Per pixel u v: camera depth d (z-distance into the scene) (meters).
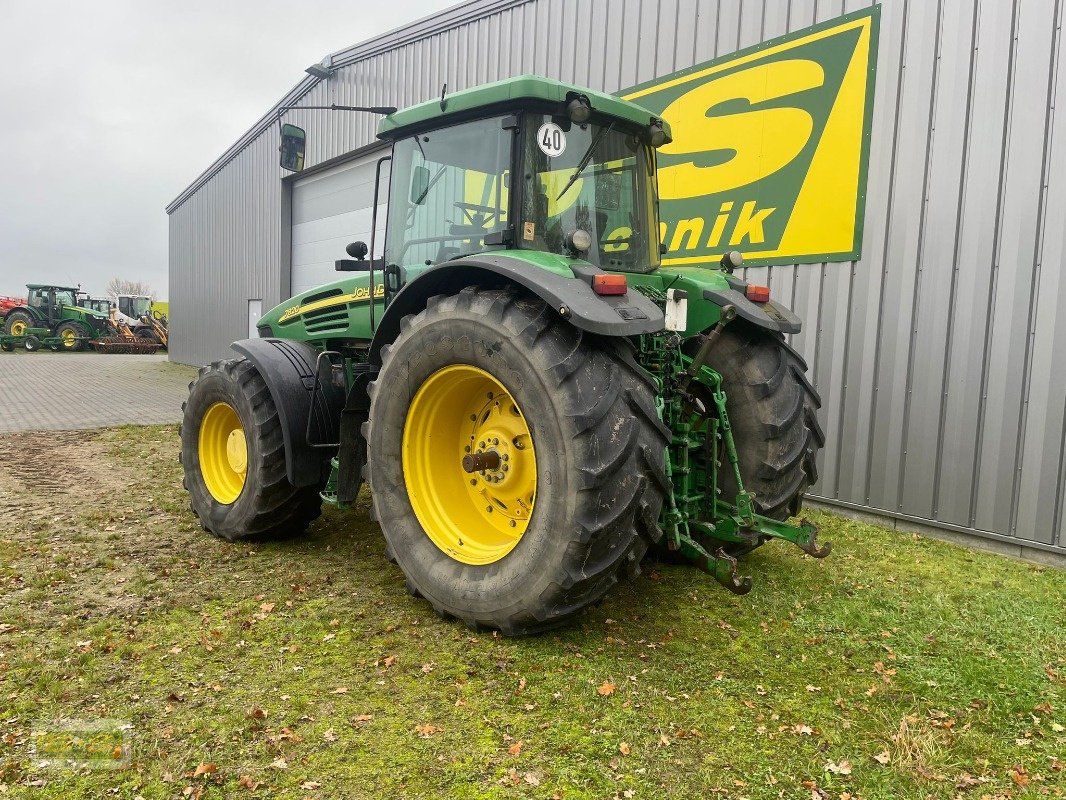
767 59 5.35
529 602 2.72
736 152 5.60
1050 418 4.12
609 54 6.51
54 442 7.54
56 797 1.94
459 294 2.96
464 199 3.40
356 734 2.24
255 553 3.98
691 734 2.27
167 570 3.64
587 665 2.70
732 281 3.67
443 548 3.11
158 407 10.63
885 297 4.82
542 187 3.19
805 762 2.16
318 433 3.93
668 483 2.77
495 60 7.77
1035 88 4.11
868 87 4.82
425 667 2.65
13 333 26.55
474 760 2.12
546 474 2.65
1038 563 4.16
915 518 4.73
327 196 11.55
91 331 27.41
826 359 5.18
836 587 3.60
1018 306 4.22
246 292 14.48
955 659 2.83
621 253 3.59
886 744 2.25
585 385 2.61
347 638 2.90
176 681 2.54
